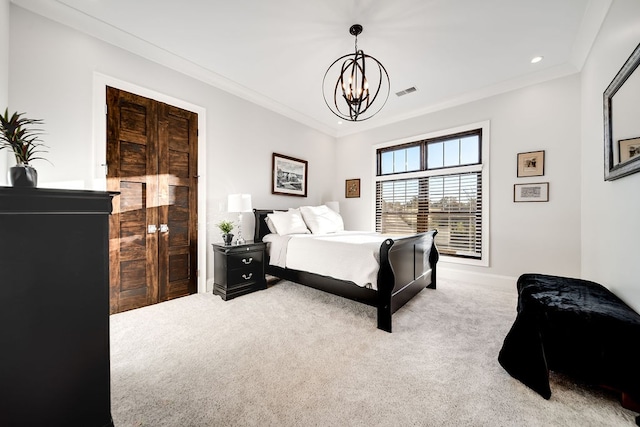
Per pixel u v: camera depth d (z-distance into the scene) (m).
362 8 2.04
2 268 0.69
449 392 1.34
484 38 2.38
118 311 2.40
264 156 3.80
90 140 2.26
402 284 2.30
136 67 2.53
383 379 1.44
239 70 2.99
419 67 2.86
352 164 4.92
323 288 2.50
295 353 1.70
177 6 2.04
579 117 2.76
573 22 2.16
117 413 1.18
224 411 1.20
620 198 1.78
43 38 2.04
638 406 1.21
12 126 0.92
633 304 1.56
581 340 1.33
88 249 0.83
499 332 2.01
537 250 3.01
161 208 2.70
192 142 2.96
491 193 3.33
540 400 1.29
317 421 1.15
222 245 2.88
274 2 1.99
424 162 3.99
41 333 0.75
